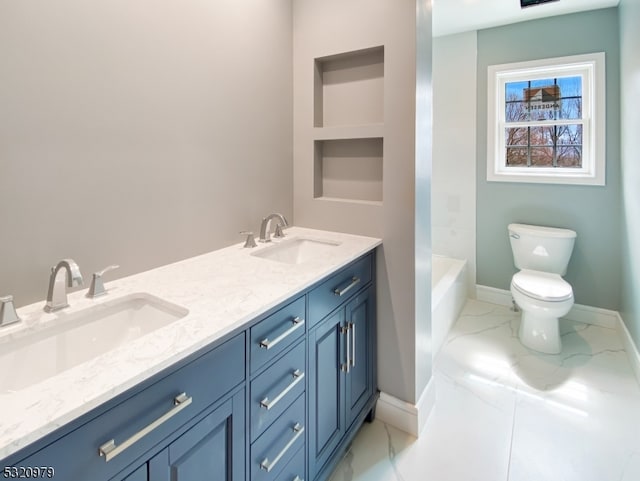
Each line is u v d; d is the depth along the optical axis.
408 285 1.86
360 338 1.80
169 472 0.88
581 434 1.87
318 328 1.45
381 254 1.92
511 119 3.32
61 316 1.07
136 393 0.79
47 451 0.66
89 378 0.76
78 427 0.70
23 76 1.08
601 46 2.83
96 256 1.29
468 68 3.33
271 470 1.21
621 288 2.85
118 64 1.31
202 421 0.96
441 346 2.74
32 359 1.01
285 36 2.05
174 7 1.49
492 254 3.44
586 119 3.02
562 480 1.61
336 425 1.61
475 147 3.39
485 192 3.40
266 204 2.01
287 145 2.13
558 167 3.19
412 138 1.78
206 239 1.70
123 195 1.36
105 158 1.30
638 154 2.24
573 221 3.06
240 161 1.84
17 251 1.10
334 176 2.18
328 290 1.51
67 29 1.17
